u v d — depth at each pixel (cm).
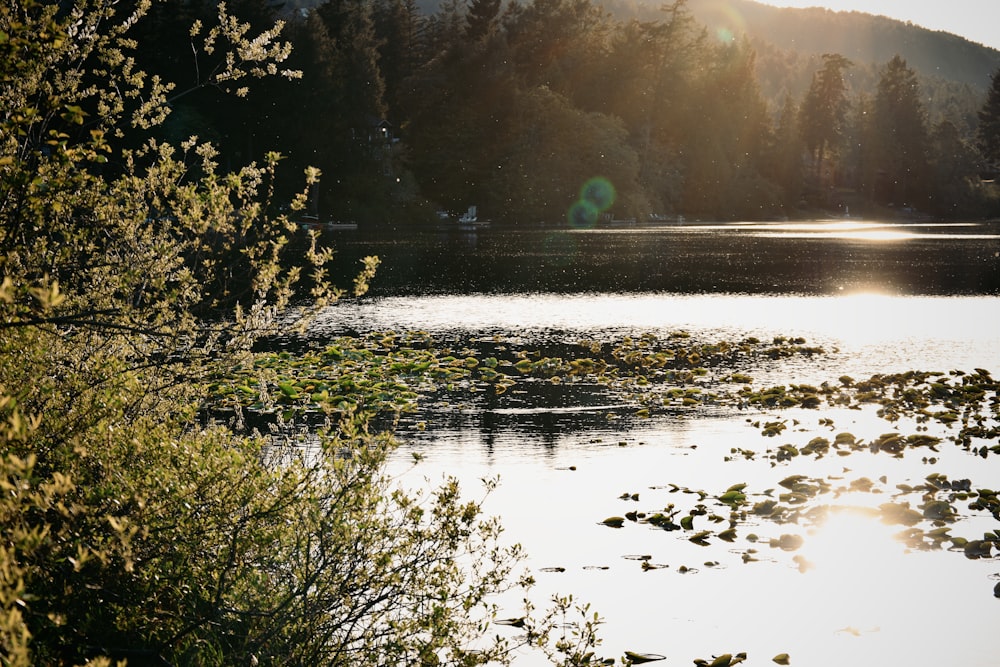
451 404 1862
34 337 586
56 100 593
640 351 2542
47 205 584
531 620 872
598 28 13900
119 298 734
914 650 846
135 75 782
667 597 946
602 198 11306
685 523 1155
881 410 1859
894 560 1064
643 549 1073
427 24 13900
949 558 1074
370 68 9556
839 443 1585
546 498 1246
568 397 1948
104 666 350
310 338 2703
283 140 8100
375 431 1606
